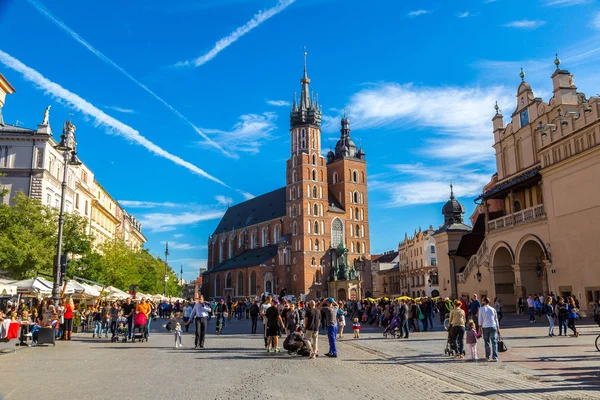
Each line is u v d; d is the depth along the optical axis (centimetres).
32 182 5097
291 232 13488
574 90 4334
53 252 4119
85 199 7000
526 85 4825
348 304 7244
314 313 2103
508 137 5078
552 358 1878
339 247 12938
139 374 1606
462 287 5581
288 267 13175
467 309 3419
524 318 4047
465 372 1631
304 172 13300
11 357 2097
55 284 3031
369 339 2998
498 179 5253
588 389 1307
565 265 3816
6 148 5141
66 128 3238
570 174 3788
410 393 1288
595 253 3512
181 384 1415
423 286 12444
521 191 4825
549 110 4416
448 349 2086
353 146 14475
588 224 3584
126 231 11100
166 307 6556
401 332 3017
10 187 5062
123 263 6166
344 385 1406
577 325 3225
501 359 1900
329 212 13450
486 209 5003
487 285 4962
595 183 3534
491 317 1884
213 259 17700
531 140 4688
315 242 13025
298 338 2158
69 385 1395
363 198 14175
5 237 3728
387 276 14800
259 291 13350
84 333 3591
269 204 15650
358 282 12531
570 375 1517
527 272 4416
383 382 1458
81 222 4759
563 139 3872
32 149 5166
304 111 13862
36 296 4072
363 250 13838
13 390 1317
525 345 2289
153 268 8319
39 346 2580
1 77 4294
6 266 3747
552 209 3984
